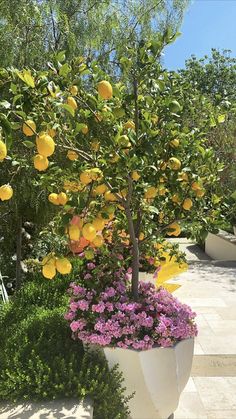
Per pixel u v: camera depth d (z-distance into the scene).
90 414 2.18
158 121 2.46
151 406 2.49
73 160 2.35
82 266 3.15
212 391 3.31
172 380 2.50
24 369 2.51
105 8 6.05
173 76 2.66
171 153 2.50
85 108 2.33
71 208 2.08
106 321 2.62
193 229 2.72
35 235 5.92
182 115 2.76
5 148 1.61
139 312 2.68
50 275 2.18
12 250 6.05
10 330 3.30
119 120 2.47
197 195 2.60
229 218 2.85
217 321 4.93
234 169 6.19
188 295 6.18
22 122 1.87
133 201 2.58
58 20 5.52
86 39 5.70
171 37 2.23
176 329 2.54
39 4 5.34
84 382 2.38
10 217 4.96
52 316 3.48
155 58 2.23
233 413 3.02
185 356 2.58
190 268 8.32
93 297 2.76
